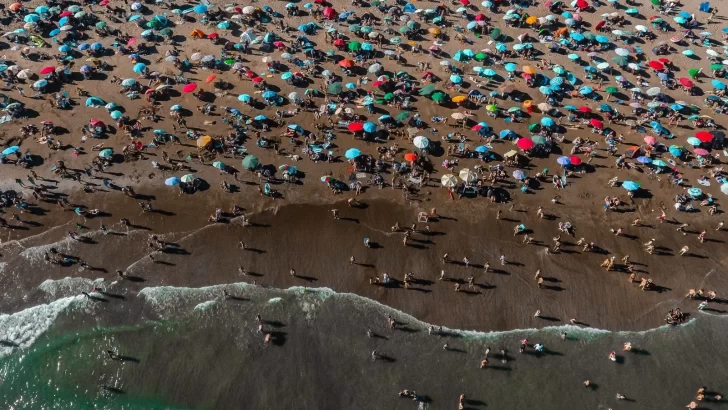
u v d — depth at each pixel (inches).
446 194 1720.0
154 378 1286.9
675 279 1515.7
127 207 1648.6
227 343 1353.3
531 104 1987.0
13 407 1251.2
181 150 1814.7
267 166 1780.3
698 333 1402.6
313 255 1553.9
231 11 2402.8
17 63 2127.2
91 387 1274.6
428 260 1547.7
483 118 1979.6
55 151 1800.0
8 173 1723.7
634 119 1987.0
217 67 2149.4
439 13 2470.5
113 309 1421.0
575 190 1739.7
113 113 1867.6
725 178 1770.4
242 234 1596.9
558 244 1569.9
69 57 2142.0
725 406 1263.5
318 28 2365.9
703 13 2511.1
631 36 2362.2
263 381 1284.4
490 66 2213.3
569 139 1903.3
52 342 1354.6
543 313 1439.5
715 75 2182.6
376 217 1652.3
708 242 1606.8
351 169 1782.7
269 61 2135.8
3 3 2448.3
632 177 1780.3
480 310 1441.9
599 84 2129.7
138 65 2038.6
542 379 1305.4
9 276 1483.8
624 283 1507.1
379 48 2278.5
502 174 1763.0
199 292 1460.4
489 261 1551.4
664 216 1659.7
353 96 2047.2
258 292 1465.3
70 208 1638.8
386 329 1393.9
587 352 1360.7
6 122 1891.0
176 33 2315.5
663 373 1322.6
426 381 1294.3
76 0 2454.5
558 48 2301.9
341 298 1459.2
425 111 2003.0
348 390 1273.4
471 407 1252.5
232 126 1907.0
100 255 1534.2
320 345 1357.0
